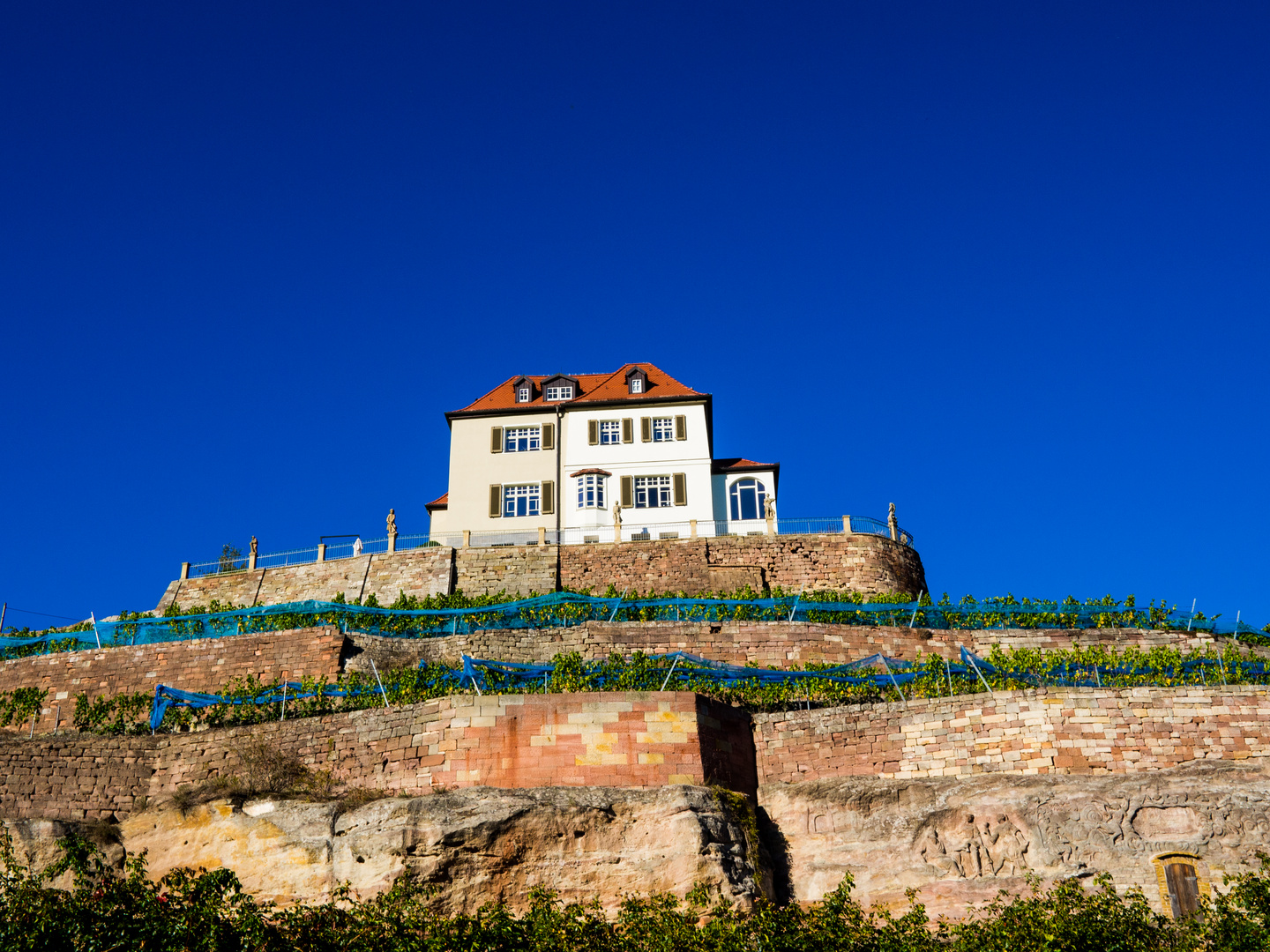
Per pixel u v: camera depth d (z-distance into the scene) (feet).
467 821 116.67
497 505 240.53
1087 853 115.55
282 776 131.23
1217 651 162.20
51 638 180.14
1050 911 106.63
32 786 133.08
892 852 120.06
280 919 104.68
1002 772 127.13
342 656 163.53
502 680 152.76
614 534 227.20
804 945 102.37
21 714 163.32
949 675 148.87
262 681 162.50
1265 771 120.98
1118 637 167.53
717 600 182.19
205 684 164.66
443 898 113.60
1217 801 116.16
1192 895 110.42
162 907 100.27
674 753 127.54
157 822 125.70
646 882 114.52
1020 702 129.59
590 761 127.03
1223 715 127.13
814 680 151.43
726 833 118.01
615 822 118.01
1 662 172.45
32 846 122.93
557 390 255.29
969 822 119.55
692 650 164.55
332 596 205.05
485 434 248.11
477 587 204.44
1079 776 123.24
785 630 166.20
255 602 207.51
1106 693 128.98
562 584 205.05
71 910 97.71
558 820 117.39
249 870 118.83
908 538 213.46
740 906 112.16
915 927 105.50
